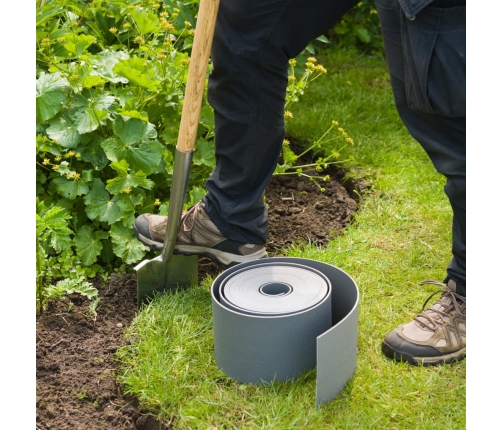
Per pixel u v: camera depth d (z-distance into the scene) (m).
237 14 2.10
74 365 2.20
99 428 2.01
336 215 3.01
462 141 1.93
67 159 2.84
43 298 2.44
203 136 3.13
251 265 2.22
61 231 2.50
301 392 1.98
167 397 1.99
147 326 2.24
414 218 2.87
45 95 2.70
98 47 3.40
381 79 4.21
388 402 1.94
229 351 2.02
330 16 2.16
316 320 1.99
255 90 2.19
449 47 1.79
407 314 2.32
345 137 3.14
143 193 2.75
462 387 1.99
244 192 2.36
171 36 3.24
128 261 2.59
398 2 1.86
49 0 3.15
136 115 2.69
